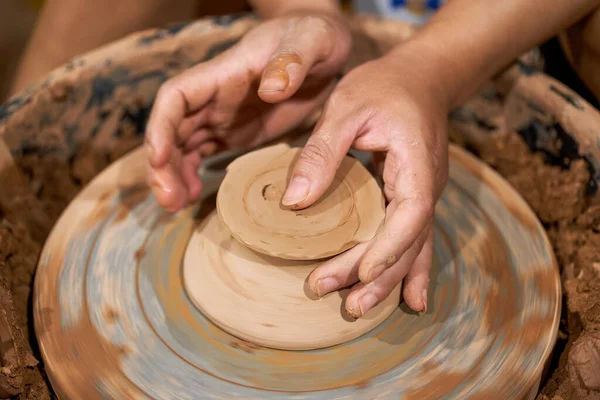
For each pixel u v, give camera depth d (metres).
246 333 0.94
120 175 1.26
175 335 0.98
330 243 0.87
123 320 1.00
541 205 1.28
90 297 1.04
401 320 0.98
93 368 0.94
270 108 1.26
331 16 1.25
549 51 1.49
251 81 1.15
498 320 1.00
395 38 1.38
